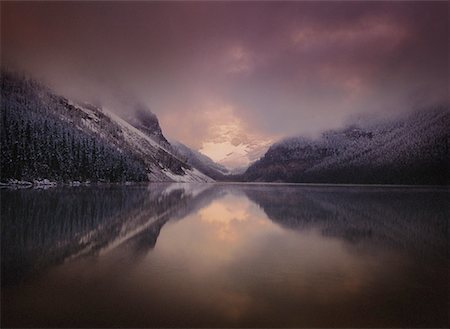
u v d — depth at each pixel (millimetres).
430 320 11078
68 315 11195
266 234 26406
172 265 17031
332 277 15281
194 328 10453
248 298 12695
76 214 34406
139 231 26562
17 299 12406
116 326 10508
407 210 44562
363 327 10586
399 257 19156
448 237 25375
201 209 44625
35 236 23391
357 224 31812
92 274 15344
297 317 11195
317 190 112812
